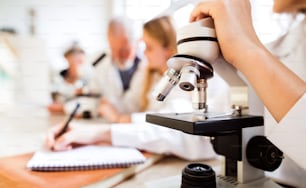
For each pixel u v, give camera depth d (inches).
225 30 15.2
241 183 17.3
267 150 16.9
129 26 41.0
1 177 18.4
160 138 23.6
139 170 21.1
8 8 40.8
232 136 17.5
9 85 41.4
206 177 15.5
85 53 45.7
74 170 19.5
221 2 15.5
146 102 38.0
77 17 41.1
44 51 43.8
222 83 24.2
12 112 39.9
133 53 43.3
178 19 19.5
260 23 19.2
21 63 42.5
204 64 15.2
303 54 20.4
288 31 20.6
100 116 42.8
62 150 23.0
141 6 32.3
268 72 14.5
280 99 14.2
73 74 47.8
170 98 27.2
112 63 45.9
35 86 44.0
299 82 14.4
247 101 17.3
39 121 38.4
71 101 46.0
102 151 22.6
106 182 18.5
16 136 28.9
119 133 24.1
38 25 41.6
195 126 14.4
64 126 27.3
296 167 19.3
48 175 18.8
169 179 18.1
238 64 15.3
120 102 44.3
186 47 15.3
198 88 16.1
